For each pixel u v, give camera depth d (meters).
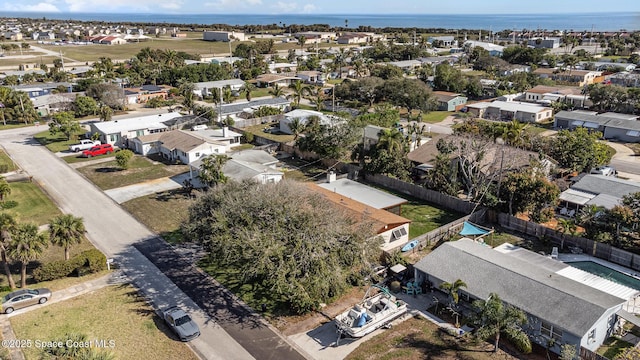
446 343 29.72
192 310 33.59
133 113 105.75
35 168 67.44
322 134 67.44
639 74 131.12
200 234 36.31
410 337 30.38
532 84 128.75
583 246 41.31
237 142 79.19
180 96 126.00
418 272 35.66
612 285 33.34
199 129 82.50
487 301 29.31
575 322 27.69
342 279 31.86
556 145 61.16
